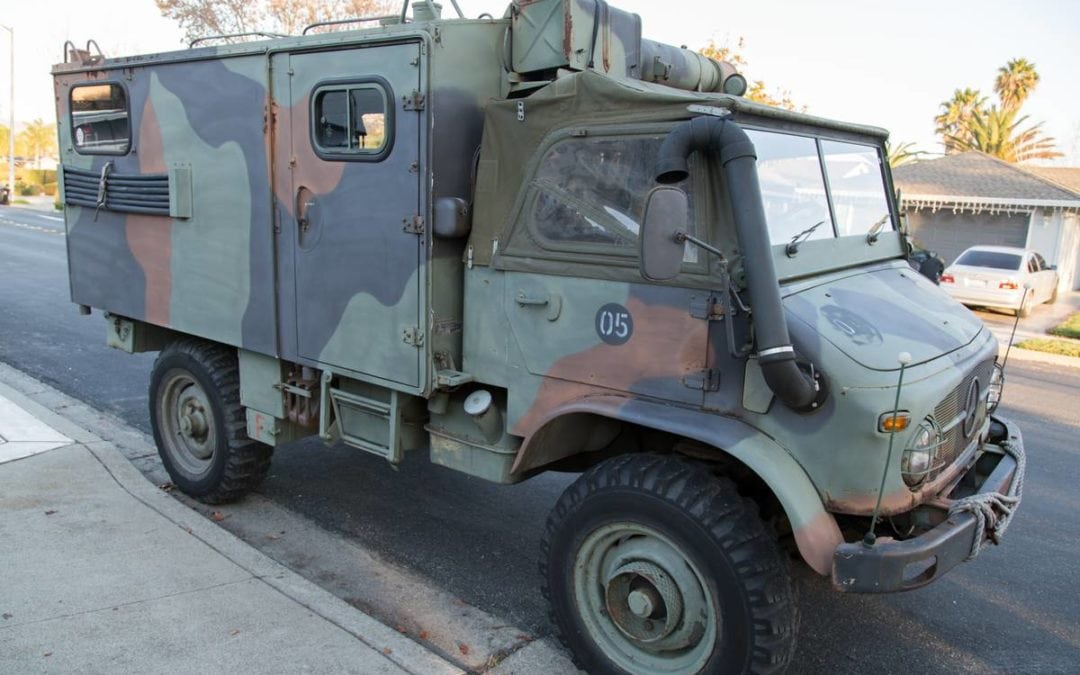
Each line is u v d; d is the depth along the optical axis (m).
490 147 3.80
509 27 3.97
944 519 3.32
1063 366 12.17
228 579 4.12
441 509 5.53
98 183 5.55
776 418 3.10
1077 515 5.94
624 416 3.33
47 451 5.79
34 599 3.82
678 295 3.25
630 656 3.48
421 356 3.89
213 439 5.23
